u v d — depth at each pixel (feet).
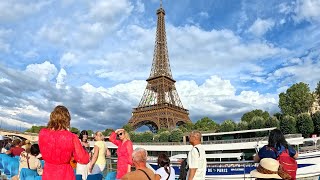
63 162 25.95
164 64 532.32
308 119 317.01
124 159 40.37
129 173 26.32
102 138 45.29
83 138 48.80
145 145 235.40
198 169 37.37
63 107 26.99
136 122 446.19
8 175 52.16
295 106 443.32
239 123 363.97
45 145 25.63
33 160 39.47
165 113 422.00
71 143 25.86
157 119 424.05
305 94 443.32
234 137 250.16
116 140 44.50
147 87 499.51
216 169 143.64
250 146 173.47
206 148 187.42
